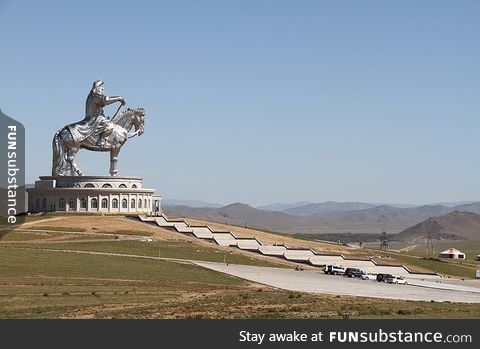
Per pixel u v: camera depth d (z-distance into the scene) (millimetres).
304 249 186375
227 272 133750
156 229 199000
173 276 121938
